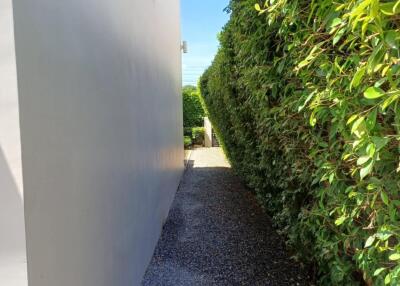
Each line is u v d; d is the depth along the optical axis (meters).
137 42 3.27
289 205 2.58
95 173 2.02
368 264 1.32
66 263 1.59
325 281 2.11
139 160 3.25
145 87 3.62
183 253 3.88
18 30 1.25
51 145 1.47
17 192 1.26
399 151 1.00
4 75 1.24
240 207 5.71
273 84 2.19
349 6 1.05
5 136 1.25
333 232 1.74
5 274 1.28
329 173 1.50
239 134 5.07
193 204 6.04
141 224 3.29
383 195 1.08
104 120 2.22
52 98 1.49
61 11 1.59
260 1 2.30
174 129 6.95
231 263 3.55
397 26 0.94
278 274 3.23
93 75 2.02
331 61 1.44
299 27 1.63
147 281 3.23
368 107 1.17
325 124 1.65
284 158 2.52
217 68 6.33
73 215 1.69
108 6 2.34
